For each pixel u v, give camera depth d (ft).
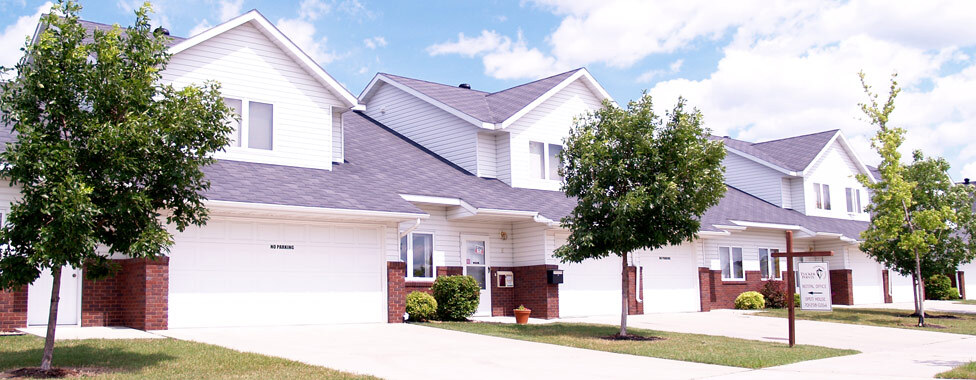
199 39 62.75
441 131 86.63
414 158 81.25
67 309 53.72
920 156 88.33
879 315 89.86
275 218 59.82
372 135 85.66
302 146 67.92
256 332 54.13
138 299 53.36
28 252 35.55
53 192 33.50
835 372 43.42
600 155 57.31
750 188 122.93
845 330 72.08
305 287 60.64
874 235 84.99
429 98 87.30
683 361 47.09
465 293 68.59
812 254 57.67
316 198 59.82
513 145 82.48
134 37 38.47
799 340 62.44
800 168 116.88
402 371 40.68
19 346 43.32
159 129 36.94
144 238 36.47
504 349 50.01
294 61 68.49
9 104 36.63
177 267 55.01
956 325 80.33
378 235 65.00
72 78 36.63
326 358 43.80
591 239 56.70
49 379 35.19
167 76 61.67
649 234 57.57
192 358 41.50
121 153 35.55
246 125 64.95
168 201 39.01
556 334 59.16
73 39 37.19
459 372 40.98
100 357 40.86
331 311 61.67
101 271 38.70
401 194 67.36
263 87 66.39
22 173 34.68
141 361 40.19
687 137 56.49
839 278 113.50
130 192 36.06
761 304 97.14
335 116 73.05
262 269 58.75
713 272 97.50
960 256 87.04
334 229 62.69
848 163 128.47
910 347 58.90
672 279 89.40
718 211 101.65
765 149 130.21
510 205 73.72
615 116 58.54
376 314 63.93
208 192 54.24
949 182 87.56
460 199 71.61
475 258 75.36
